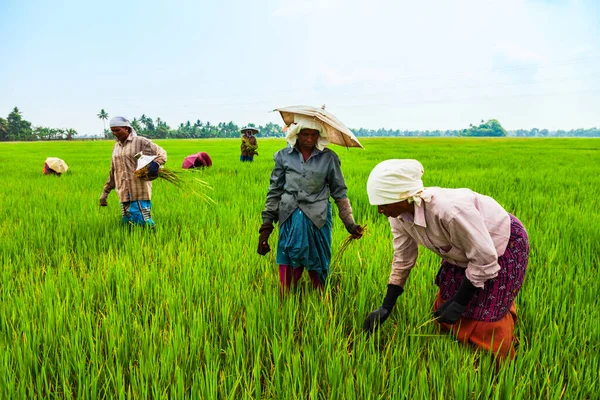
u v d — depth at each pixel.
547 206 7.27
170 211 6.91
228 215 6.44
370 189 2.34
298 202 3.29
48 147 46.19
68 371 2.46
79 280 3.80
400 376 2.33
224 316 3.01
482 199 2.47
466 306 2.53
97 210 7.02
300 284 3.78
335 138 3.27
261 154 25.23
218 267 4.07
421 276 3.76
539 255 4.39
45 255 4.64
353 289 3.61
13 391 2.25
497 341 2.55
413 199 2.29
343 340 2.79
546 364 2.57
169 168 5.32
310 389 2.38
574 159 21.39
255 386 2.32
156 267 4.02
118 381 2.33
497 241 2.40
